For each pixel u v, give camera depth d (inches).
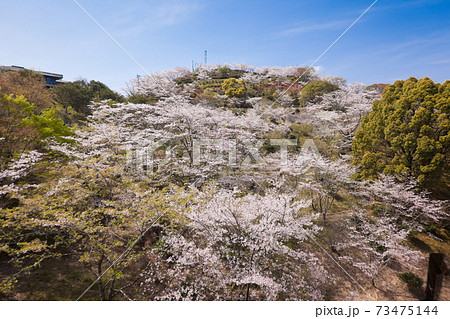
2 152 375.2
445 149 369.7
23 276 252.8
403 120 415.8
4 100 384.8
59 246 303.3
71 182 319.9
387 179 389.4
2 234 267.7
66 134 451.8
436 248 341.7
